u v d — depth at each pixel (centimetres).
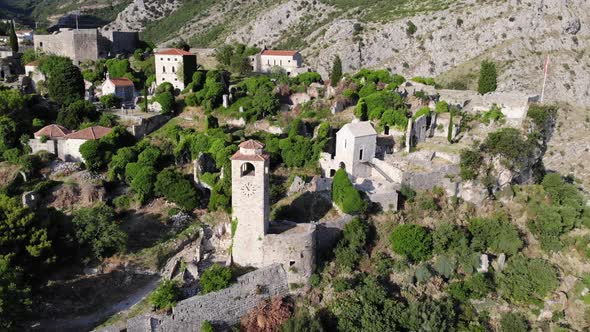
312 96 12306
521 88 18950
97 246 6681
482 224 7675
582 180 14375
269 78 13500
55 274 6425
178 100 12275
